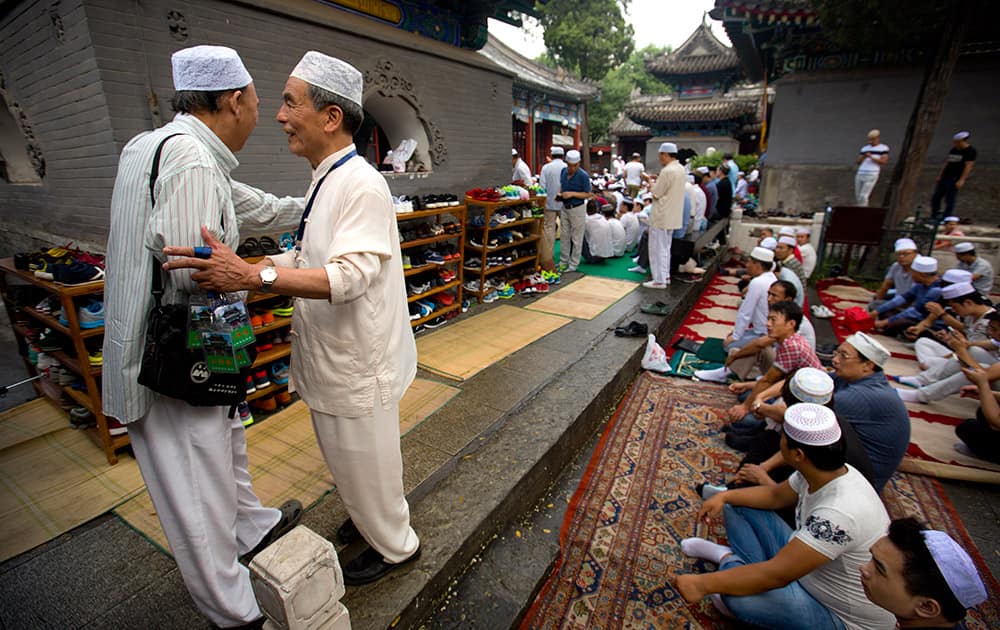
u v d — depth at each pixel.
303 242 1.58
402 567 2.02
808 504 1.98
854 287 7.82
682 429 3.76
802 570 1.83
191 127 1.47
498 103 5.88
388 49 4.31
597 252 7.86
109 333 1.44
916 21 6.99
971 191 9.73
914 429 3.79
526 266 6.57
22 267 2.70
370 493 1.74
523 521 2.75
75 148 3.01
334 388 1.59
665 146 6.04
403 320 1.78
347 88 1.49
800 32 10.32
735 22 10.14
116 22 2.65
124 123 2.76
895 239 8.05
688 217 7.10
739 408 3.52
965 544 2.68
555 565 2.49
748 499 2.37
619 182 12.09
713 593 2.02
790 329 3.30
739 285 6.75
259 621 1.75
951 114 9.66
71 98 2.88
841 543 1.77
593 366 4.05
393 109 4.82
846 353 2.71
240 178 3.38
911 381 4.45
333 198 1.50
